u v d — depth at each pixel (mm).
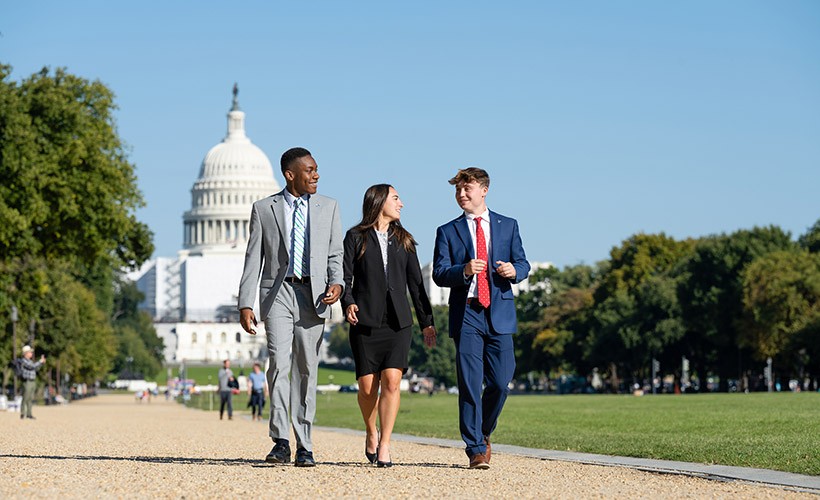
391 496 11977
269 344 15641
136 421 47906
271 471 14852
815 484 13758
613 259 141500
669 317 115875
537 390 191500
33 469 15047
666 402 57125
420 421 40219
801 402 47906
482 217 16125
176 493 12078
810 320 95750
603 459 18766
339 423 41688
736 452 19000
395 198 16156
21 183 61906
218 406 91250
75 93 70750
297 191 15766
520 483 13695
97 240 68938
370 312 15812
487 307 15812
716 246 114500
